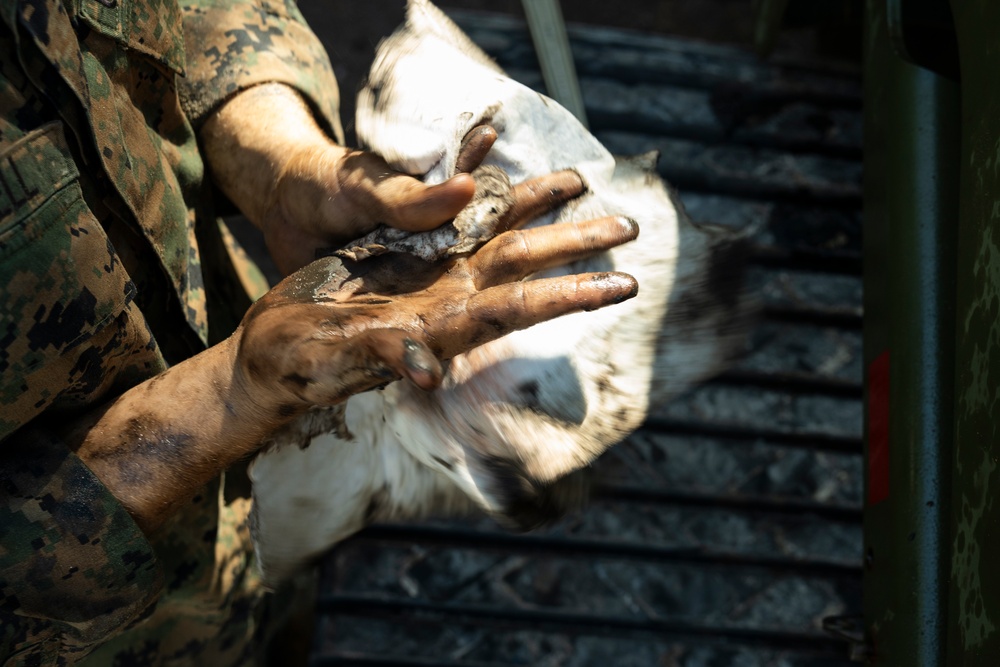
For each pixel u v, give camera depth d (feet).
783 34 12.18
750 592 9.54
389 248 3.34
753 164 11.30
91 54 3.42
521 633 9.28
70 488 3.36
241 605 5.38
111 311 3.42
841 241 10.93
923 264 4.85
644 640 9.32
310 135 4.19
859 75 11.94
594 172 4.03
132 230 3.77
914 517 4.50
